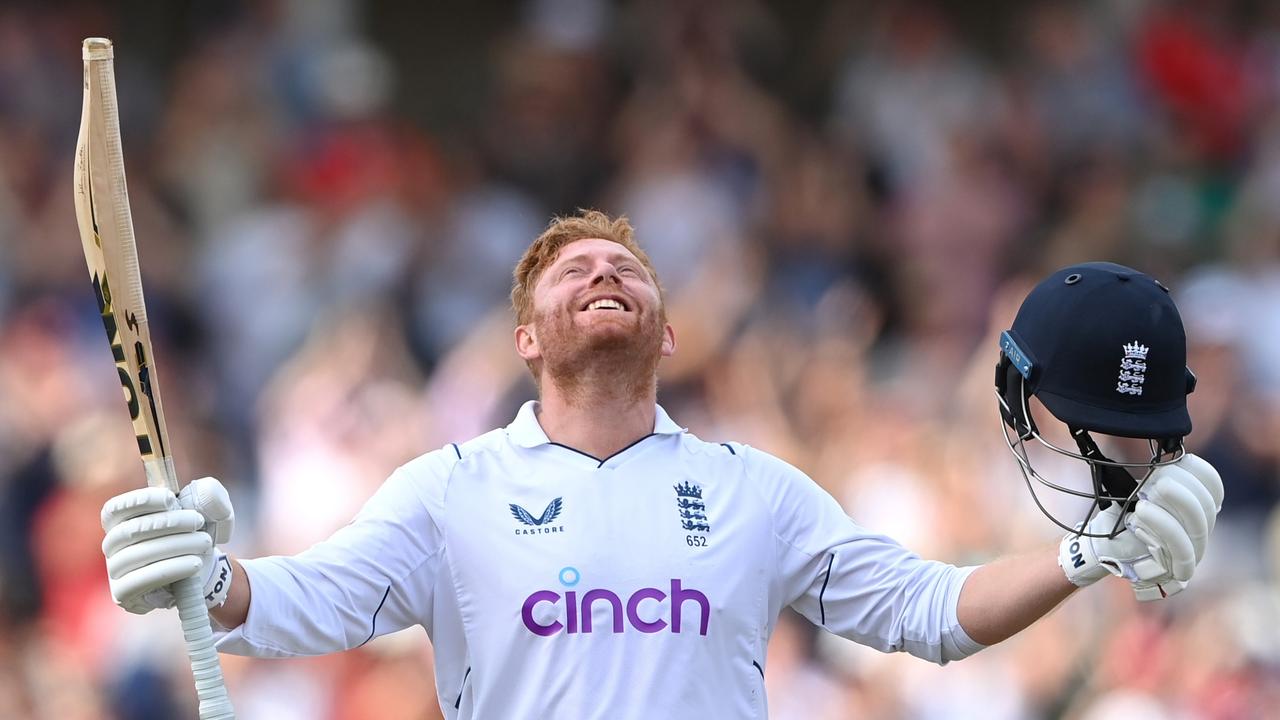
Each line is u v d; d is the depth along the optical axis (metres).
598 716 12.81
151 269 34.84
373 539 13.45
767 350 33.00
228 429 33.06
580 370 13.77
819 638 27.84
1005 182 38.69
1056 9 41.72
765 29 40.25
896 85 39.72
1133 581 12.78
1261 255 37.56
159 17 38.69
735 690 13.23
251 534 30.73
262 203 36.78
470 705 13.45
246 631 12.90
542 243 14.88
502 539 13.33
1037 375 12.80
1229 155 40.72
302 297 34.31
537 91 38.94
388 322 33.09
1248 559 31.39
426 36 40.56
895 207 38.38
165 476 13.46
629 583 13.11
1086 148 39.81
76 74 37.69
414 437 31.16
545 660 12.97
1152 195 39.31
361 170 36.69
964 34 41.56
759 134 38.50
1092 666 28.14
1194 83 41.09
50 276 33.94
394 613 13.55
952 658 13.71
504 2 40.94
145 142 37.22
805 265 36.62
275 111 38.12
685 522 13.43
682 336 32.81
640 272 14.30
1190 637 28.66
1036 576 13.13
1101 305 12.66
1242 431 32.62
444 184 37.41
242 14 39.03
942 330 36.25
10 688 28.52
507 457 13.79
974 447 30.77
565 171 38.28
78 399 31.69
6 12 37.38
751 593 13.44
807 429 31.95
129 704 28.03
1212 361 32.94
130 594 12.38
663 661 12.95
